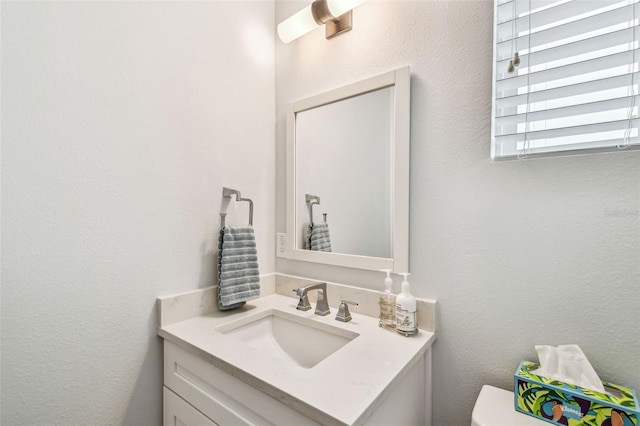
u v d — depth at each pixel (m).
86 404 0.90
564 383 0.70
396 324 0.98
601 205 0.75
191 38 1.14
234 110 1.28
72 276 0.87
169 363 1.02
